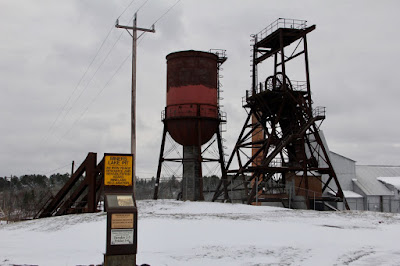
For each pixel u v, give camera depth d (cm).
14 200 10725
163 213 3722
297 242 2241
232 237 2400
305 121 5078
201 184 4947
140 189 7481
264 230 2616
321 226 2842
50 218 4103
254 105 5284
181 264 1722
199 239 2353
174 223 2895
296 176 5266
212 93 5066
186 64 5006
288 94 4888
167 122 5038
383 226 2927
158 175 5122
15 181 16312
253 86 5319
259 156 5572
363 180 6725
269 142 4866
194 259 1828
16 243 2544
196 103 4941
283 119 5244
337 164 6500
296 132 5047
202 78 4997
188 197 4997
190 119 4897
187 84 4975
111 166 1551
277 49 5322
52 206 4897
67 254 2023
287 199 5088
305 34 5081
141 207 4178
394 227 2869
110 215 1444
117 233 1443
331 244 2178
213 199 5281
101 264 1630
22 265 1688
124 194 1527
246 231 2581
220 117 5181
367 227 2864
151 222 2950
